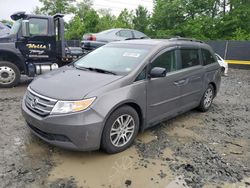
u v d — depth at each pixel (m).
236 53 18.42
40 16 8.02
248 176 3.62
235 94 9.06
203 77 5.89
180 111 5.31
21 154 3.85
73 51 9.22
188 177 3.52
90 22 36.94
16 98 6.80
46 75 4.51
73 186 3.20
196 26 31.38
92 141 3.59
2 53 7.89
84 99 3.54
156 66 4.56
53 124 3.51
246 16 31.30
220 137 4.93
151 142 4.48
